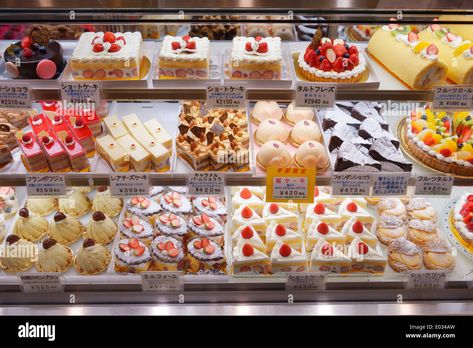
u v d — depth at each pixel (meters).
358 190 2.38
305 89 2.16
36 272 2.49
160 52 2.30
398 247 2.64
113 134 2.64
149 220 2.82
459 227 2.71
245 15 2.13
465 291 2.50
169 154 2.53
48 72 2.25
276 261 2.53
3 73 2.32
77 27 2.73
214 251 2.61
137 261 2.57
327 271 2.58
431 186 2.38
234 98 2.17
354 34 2.94
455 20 2.18
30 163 2.41
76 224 2.80
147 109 2.95
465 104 2.20
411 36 2.46
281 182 2.30
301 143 2.61
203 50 2.35
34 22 2.12
